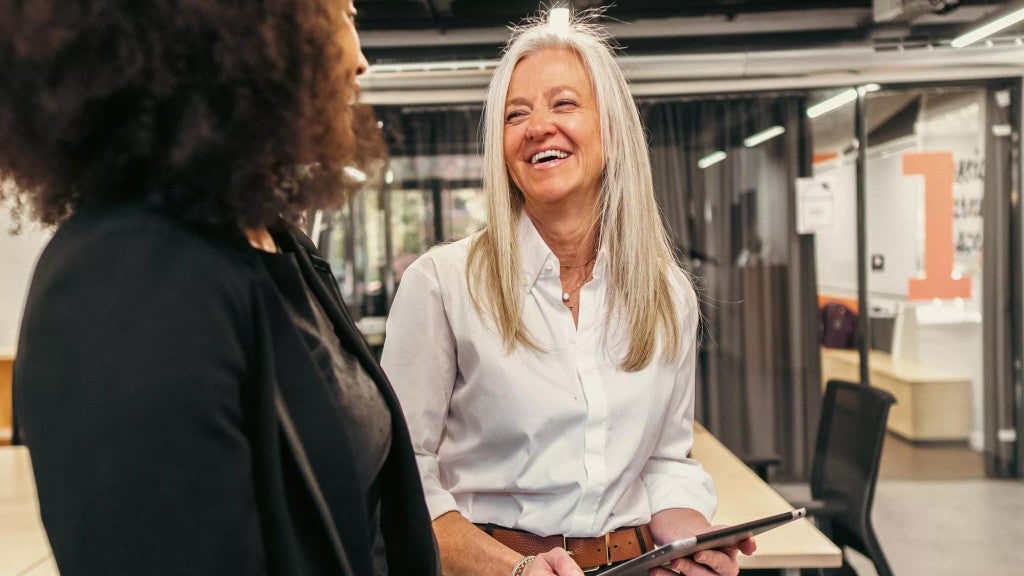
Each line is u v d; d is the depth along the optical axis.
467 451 1.32
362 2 5.50
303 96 0.62
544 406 1.25
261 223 0.65
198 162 0.58
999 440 5.75
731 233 5.95
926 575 4.05
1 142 0.58
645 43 5.96
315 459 0.68
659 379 1.31
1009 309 5.70
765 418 6.01
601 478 1.25
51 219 0.64
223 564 0.55
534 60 1.31
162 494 0.52
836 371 5.93
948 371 5.82
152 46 0.56
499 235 1.31
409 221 6.08
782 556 1.82
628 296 1.30
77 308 0.54
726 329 5.99
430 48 5.98
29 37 0.54
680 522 1.31
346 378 0.77
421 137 6.05
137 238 0.57
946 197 5.73
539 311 1.30
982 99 5.65
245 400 0.62
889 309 5.82
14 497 2.35
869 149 5.76
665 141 5.94
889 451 5.90
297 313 0.72
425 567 0.88
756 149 5.91
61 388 0.52
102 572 0.51
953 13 5.68
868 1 5.61
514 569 1.16
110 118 0.58
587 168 1.28
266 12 0.59
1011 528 4.71
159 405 0.52
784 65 5.40
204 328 0.56
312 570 0.68
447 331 1.31
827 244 5.88
